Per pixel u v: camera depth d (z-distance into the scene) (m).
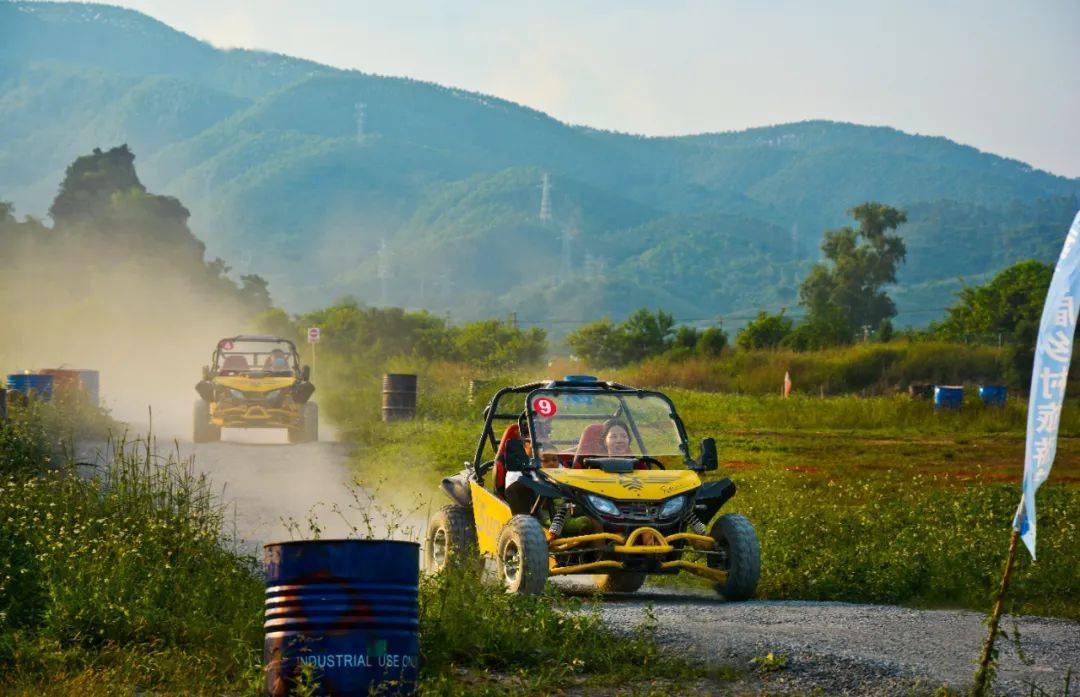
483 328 95.50
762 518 19.55
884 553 16.33
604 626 11.39
